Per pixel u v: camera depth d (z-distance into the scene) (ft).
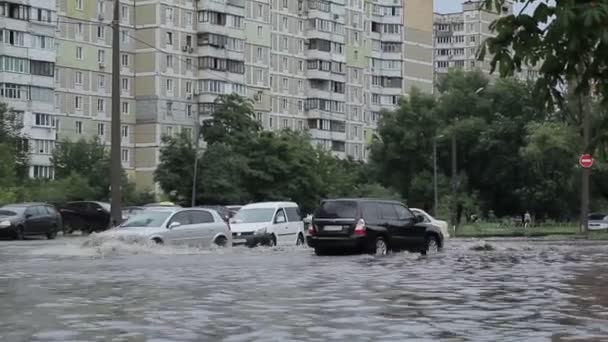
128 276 68.03
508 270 76.79
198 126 298.97
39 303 49.16
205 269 75.56
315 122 444.96
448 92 320.29
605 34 23.61
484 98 315.58
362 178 344.28
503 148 302.45
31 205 156.15
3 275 68.90
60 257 92.89
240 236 119.24
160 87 371.35
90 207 182.39
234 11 395.75
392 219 103.50
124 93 372.17
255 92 414.00
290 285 60.85
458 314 44.70
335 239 99.30
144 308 46.88
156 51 370.73
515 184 307.58
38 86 328.90
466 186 307.37
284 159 295.48
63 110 351.67
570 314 44.88
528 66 25.99
